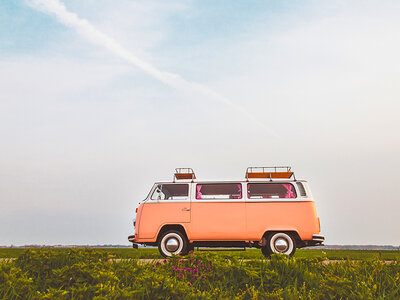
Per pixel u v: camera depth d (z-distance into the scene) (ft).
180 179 33.65
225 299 14.34
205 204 31.78
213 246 31.78
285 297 14.67
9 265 16.46
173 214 31.86
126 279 16.01
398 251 37.63
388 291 15.37
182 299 13.67
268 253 30.63
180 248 31.22
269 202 31.30
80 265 15.62
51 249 19.16
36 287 15.12
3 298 13.15
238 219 31.12
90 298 13.44
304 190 31.58
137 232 31.89
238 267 17.02
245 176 32.81
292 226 30.63
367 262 18.53
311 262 18.17
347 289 14.94
